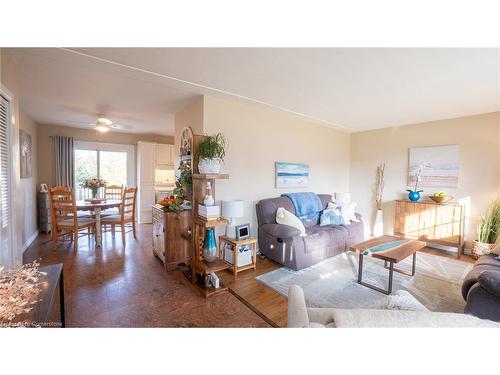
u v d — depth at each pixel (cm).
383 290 253
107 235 475
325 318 106
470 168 382
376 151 500
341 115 396
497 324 72
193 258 273
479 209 374
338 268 314
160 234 319
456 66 215
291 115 402
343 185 532
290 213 342
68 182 523
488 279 149
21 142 374
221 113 322
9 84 207
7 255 211
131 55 204
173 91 295
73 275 284
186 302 229
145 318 202
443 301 231
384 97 304
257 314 211
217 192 324
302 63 215
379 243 294
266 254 344
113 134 591
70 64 224
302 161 438
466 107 342
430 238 393
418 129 439
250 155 357
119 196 564
